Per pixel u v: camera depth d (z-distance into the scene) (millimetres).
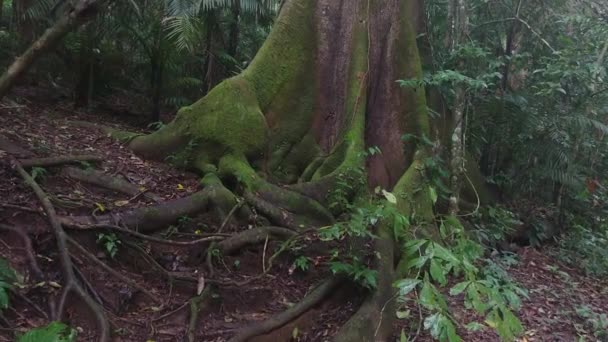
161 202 5328
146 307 4152
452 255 3729
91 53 9953
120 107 10680
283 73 6801
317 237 5301
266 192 5695
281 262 5047
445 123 7293
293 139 6676
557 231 8609
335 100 6910
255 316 4434
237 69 10961
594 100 8539
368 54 6824
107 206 4898
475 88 6586
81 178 5230
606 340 5207
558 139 8555
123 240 4508
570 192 8945
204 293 4316
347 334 4098
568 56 7770
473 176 7895
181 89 10695
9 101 7406
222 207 5324
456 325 4797
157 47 9875
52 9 8648
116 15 10000
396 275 4867
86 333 3686
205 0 9312
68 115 8852
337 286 4699
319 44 6996
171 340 3953
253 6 9945
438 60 7754
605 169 9531
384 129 6746
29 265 3893
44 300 3762
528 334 5074
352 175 5934
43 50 4582
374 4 6988
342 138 6512
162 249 4723
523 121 8555
